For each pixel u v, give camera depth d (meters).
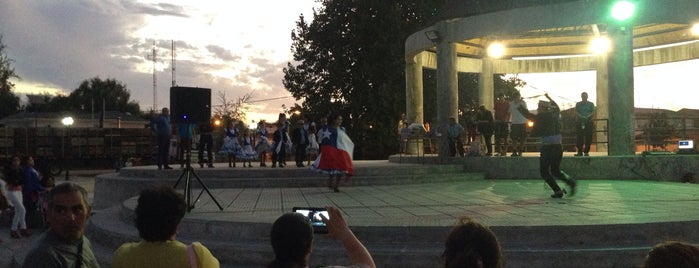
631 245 7.02
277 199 11.33
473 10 17.12
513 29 16.36
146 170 15.71
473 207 9.45
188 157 9.48
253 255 7.23
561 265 6.65
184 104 10.22
